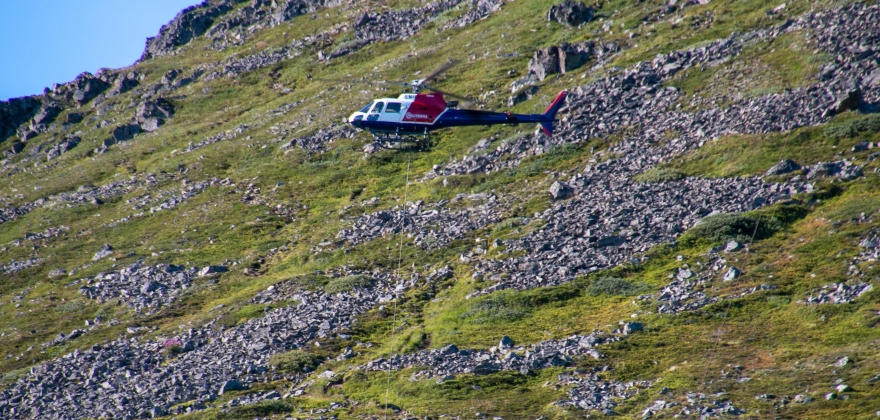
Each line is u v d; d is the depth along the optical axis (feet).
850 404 390.21
